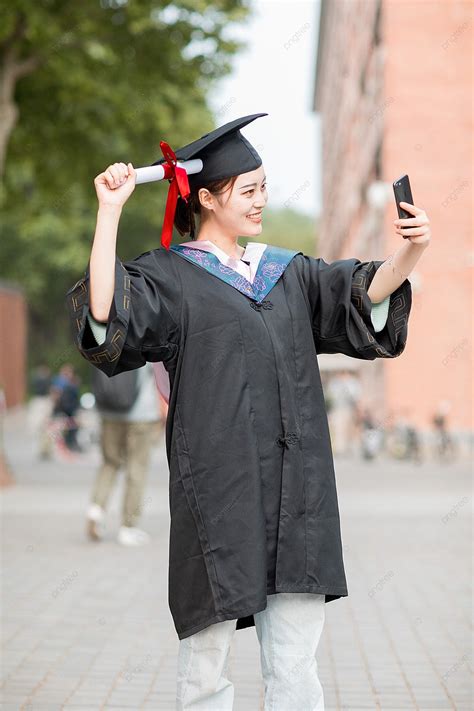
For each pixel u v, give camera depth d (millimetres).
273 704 3881
